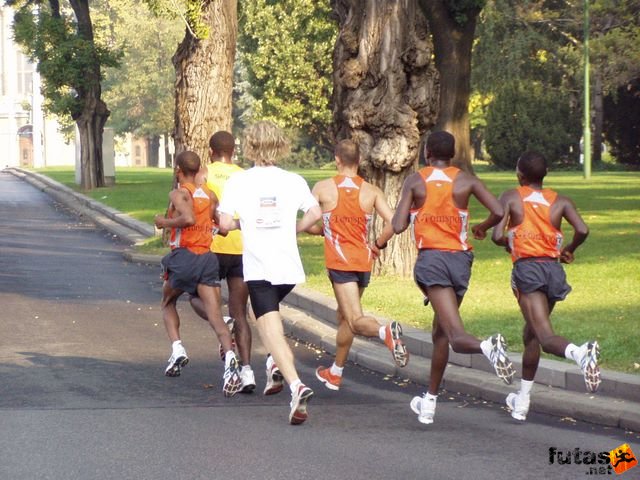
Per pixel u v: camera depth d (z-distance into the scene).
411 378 11.58
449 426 9.32
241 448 8.44
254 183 9.54
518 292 9.36
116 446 8.48
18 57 131.62
